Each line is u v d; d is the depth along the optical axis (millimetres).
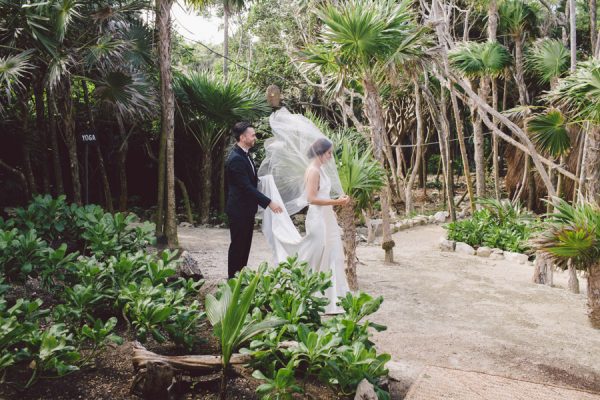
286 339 3264
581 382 3742
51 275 3736
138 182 13758
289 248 5086
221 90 11867
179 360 3012
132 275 3654
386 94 14344
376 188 6074
